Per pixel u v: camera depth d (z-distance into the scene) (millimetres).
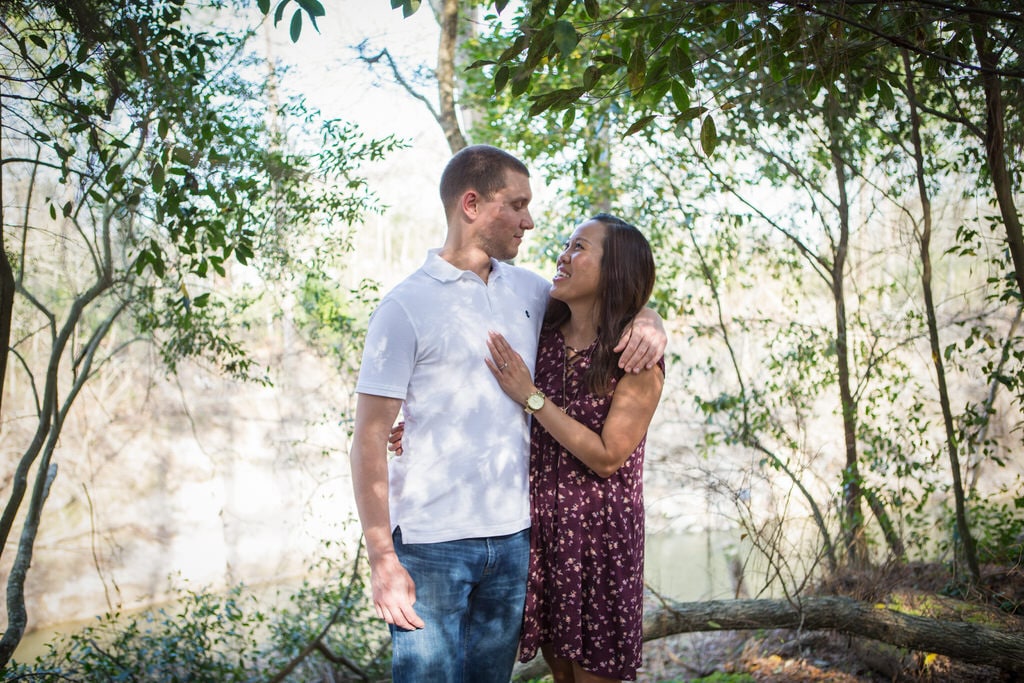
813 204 4785
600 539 2205
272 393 10484
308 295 4941
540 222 5617
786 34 2449
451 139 5121
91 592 9508
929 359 5059
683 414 6195
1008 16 2287
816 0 2270
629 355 2115
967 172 3846
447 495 2035
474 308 2113
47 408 3393
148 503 10180
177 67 3182
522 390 2090
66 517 9703
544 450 2246
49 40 2859
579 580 2189
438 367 2049
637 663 2215
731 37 2434
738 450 5062
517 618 2166
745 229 5020
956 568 4035
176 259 3766
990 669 3379
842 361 4660
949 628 3432
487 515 2061
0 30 2686
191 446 10375
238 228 3324
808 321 5449
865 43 2658
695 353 6910
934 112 3484
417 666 2016
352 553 5848
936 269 4719
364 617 5176
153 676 4188
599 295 2225
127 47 2896
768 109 4305
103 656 4199
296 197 3816
